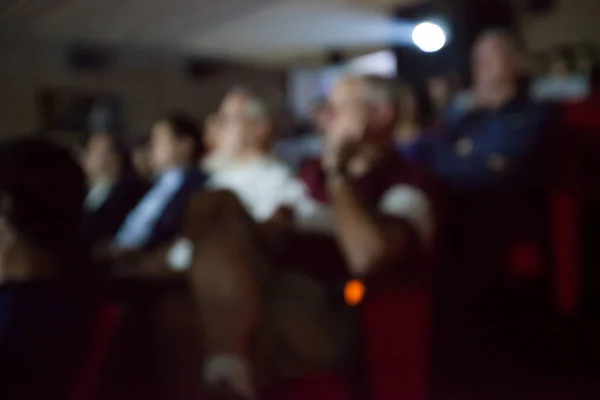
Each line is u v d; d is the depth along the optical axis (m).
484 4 1.70
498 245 1.42
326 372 1.01
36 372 0.76
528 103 1.48
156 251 1.27
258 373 0.95
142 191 1.61
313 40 2.09
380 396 1.04
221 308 0.95
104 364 0.81
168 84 2.38
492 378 1.36
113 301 0.88
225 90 2.28
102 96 2.39
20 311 0.77
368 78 1.15
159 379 0.86
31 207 0.80
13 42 2.28
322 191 1.19
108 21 2.12
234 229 1.01
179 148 1.56
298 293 1.01
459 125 1.50
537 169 1.44
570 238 1.49
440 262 1.35
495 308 1.44
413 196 1.09
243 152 1.42
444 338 1.39
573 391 1.36
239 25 2.08
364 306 1.05
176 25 2.11
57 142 0.87
